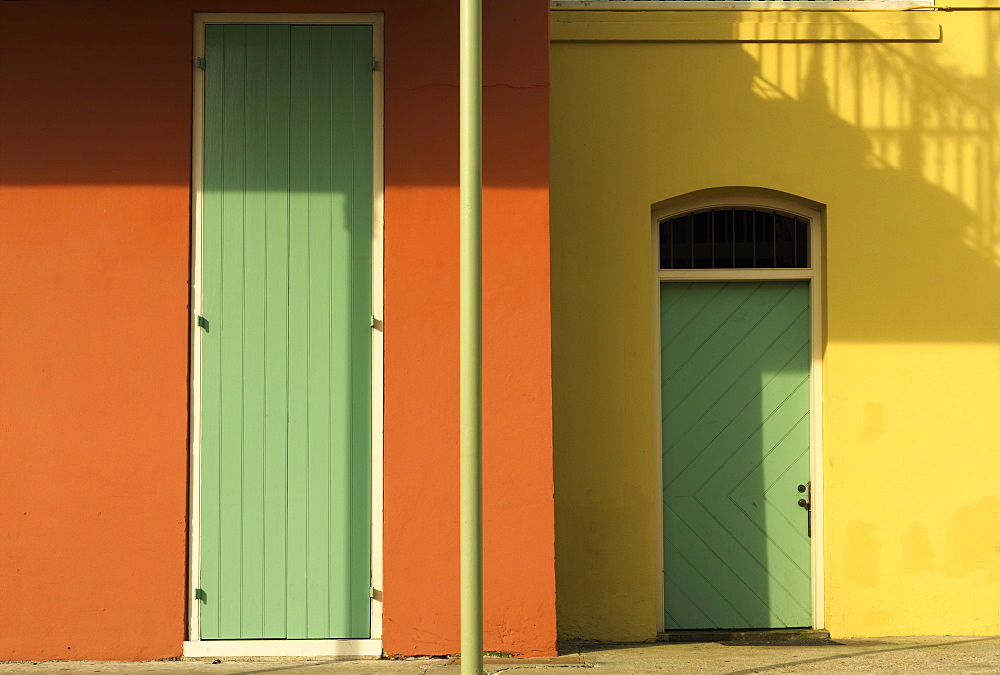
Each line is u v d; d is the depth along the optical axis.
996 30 6.61
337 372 5.72
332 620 5.65
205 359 5.71
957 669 5.45
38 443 5.62
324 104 5.80
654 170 6.52
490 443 5.64
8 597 5.57
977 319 6.52
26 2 5.73
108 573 5.60
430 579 5.61
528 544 5.61
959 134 6.57
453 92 5.77
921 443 6.48
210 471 5.68
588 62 6.55
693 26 6.54
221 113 5.78
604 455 6.43
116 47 5.74
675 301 6.68
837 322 6.50
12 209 5.68
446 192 5.73
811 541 6.60
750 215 6.69
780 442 6.64
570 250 6.48
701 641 6.41
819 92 6.57
